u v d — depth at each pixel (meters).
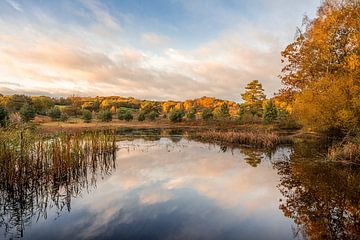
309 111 18.34
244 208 7.48
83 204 7.81
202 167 13.13
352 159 13.22
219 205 7.71
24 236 5.82
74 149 11.91
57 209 7.43
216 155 17.09
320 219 6.73
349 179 10.57
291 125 38.59
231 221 6.59
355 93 14.91
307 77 22.14
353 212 7.17
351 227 6.25
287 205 7.72
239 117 50.62
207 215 6.96
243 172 12.02
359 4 17.34
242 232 5.98
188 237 5.72
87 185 9.83
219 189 9.31
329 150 15.15
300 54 22.39
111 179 10.73
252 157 16.33
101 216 6.89
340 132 21.38
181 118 58.03
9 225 6.42
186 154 17.48
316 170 12.31
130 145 22.38
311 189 9.30
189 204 7.78
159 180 10.55
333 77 17.33
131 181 10.41
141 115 58.50
